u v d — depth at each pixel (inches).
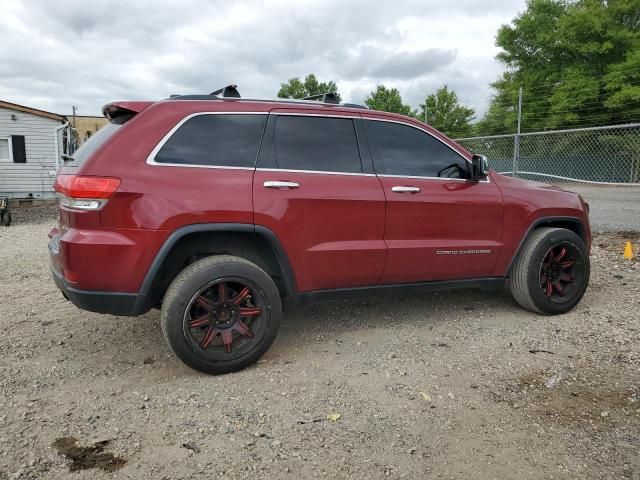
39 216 579.5
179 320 125.0
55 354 147.4
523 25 1349.7
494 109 1445.6
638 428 106.5
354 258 147.8
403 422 109.7
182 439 103.3
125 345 154.3
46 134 759.1
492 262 171.5
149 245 123.3
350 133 153.3
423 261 158.4
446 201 160.2
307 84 1662.2
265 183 135.7
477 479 91.1
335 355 146.0
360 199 146.8
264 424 109.0
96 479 90.7
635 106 1101.1
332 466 94.9
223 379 130.6
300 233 139.9
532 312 181.9
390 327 168.9
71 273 121.4
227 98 140.6
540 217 177.2
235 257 133.0
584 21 1238.9
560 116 1207.6
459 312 183.9
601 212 414.3
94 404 117.3
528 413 113.1
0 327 169.9
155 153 127.8
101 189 120.1
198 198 127.7
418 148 163.0
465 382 128.3
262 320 135.4
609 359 140.6
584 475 91.9
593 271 242.5
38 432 105.0
